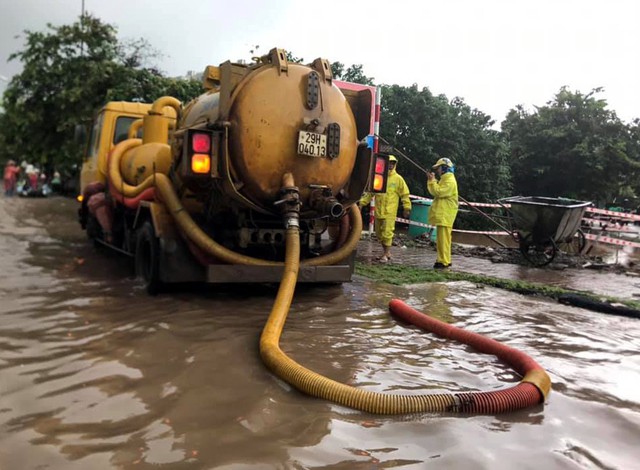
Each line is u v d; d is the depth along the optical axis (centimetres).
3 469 229
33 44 2033
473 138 1969
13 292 554
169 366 362
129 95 2033
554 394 342
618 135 2333
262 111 490
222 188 502
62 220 1341
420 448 262
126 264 755
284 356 359
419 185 1830
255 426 279
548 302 644
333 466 242
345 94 570
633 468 252
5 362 355
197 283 628
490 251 1191
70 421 277
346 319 511
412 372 372
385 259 955
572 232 1023
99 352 383
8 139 2220
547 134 2303
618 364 411
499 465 249
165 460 241
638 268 1046
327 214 507
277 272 546
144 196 623
